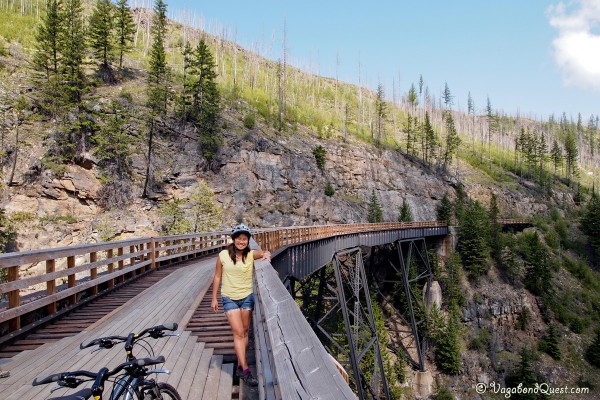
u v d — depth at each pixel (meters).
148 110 53.25
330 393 1.31
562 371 49.09
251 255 4.57
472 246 56.88
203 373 4.88
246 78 102.44
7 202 39.72
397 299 51.38
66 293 8.66
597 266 72.31
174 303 9.27
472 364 46.84
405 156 89.19
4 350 6.41
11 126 44.00
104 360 5.52
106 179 45.56
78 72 51.03
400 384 40.81
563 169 138.75
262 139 61.25
